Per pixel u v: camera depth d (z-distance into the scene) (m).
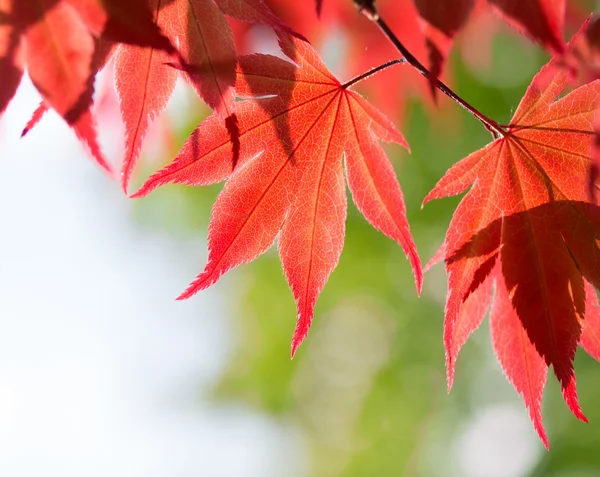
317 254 0.53
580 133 0.53
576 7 0.63
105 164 0.51
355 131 0.53
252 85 0.53
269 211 0.53
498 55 1.05
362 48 0.63
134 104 0.52
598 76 0.51
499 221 0.54
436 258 0.54
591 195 0.53
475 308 0.54
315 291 0.53
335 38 0.63
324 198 0.53
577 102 0.53
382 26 0.52
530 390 0.54
